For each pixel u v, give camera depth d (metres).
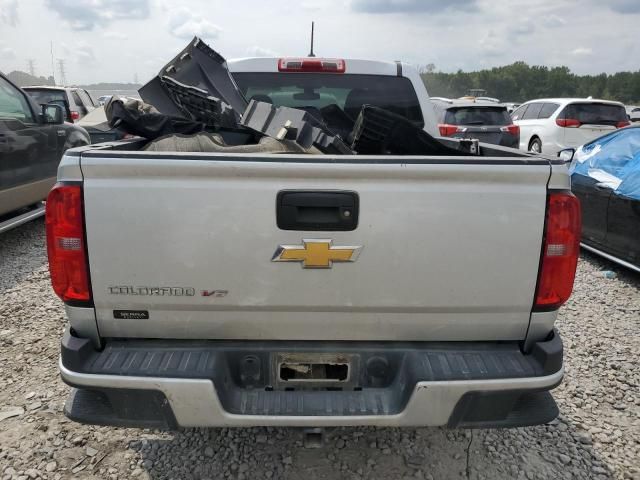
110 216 1.91
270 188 1.90
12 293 4.57
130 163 1.87
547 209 1.97
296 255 1.95
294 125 2.61
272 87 3.86
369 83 3.88
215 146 2.51
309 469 2.54
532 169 1.94
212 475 2.49
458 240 1.96
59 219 1.91
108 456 2.60
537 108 13.73
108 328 2.04
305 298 1.99
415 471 2.54
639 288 5.11
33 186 5.96
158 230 1.92
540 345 2.07
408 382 2.03
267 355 2.09
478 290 2.01
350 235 1.94
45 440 2.70
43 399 3.03
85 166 1.88
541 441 2.79
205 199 1.90
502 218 1.96
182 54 3.41
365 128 2.78
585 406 3.12
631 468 2.61
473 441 2.78
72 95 14.29
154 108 3.09
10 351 3.56
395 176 1.91
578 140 12.30
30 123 6.00
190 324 2.04
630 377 3.44
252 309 2.01
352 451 2.68
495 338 2.12
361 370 2.12
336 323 2.06
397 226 1.94
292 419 1.97
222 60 3.50
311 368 2.12
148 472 2.50
